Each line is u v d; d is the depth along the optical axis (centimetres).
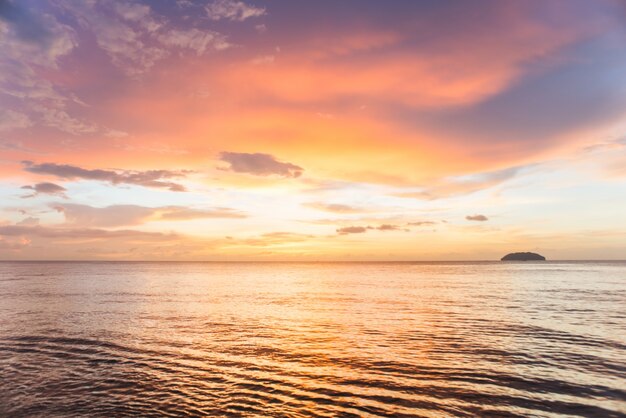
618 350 2730
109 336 3228
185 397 1952
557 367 2350
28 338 3147
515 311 4541
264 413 1767
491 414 1728
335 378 2209
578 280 10381
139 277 12450
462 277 12512
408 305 5262
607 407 1792
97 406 1853
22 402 1902
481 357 2589
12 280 10281
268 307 5131
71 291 7075
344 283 10094
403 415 1728
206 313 4547
